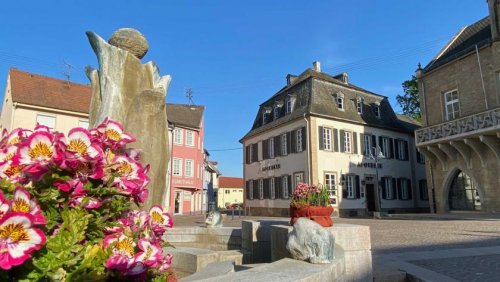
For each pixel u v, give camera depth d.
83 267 1.63
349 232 4.98
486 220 17.12
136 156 2.20
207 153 55.97
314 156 27.66
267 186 32.97
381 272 6.08
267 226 6.86
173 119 40.47
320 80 30.45
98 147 1.81
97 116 4.28
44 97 30.33
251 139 36.22
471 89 21.64
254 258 6.70
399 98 40.69
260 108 36.81
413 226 15.99
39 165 1.64
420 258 7.53
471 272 6.27
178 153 39.91
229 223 20.97
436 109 23.97
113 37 4.73
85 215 1.74
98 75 4.77
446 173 23.02
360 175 29.89
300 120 29.11
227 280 2.60
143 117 4.25
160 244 2.12
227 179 86.44
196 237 7.98
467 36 24.91
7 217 1.34
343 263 3.76
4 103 32.78
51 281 1.54
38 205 1.51
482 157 20.52
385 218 23.77
